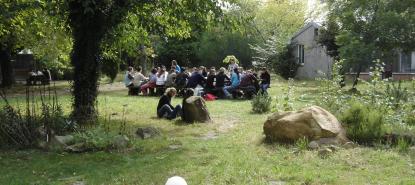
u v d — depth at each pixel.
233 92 21.89
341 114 10.98
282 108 15.74
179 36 15.80
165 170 8.08
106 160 8.93
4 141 10.05
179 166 8.32
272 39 44.50
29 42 26.38
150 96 23.84
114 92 27.22
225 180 7.31
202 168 8.12
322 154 8.93
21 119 10.43
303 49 41.47
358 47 24.53
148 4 13.19
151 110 17.06
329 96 12.48
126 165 8.54
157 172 7.97
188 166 8.27
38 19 16.00
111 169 8.27
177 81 23.06
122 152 9.62
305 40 40.84
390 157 8.65
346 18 26.00
